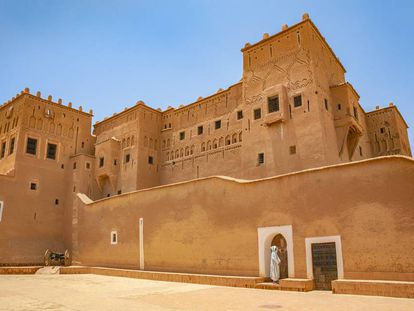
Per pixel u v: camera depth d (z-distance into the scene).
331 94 25.34
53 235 32.41
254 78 26.69
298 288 12.89
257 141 25.08
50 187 33.44
